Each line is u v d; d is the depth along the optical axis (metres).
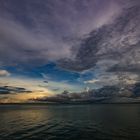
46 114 70.19
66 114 67.69
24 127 34.41
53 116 59.59
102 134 25.52
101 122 39.75
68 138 23.39
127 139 21.91
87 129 30.52
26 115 65.94
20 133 27.56
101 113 68.69
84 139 22.58
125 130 28.41
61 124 38.56
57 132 28.25
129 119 44.72
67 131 28.98
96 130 29.14
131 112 72.19
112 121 41.19
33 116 61.06
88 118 49.69
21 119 50.91
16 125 37.56
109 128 30.80
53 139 23.02
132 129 29.25
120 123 37.16
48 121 44.91
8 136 25.20
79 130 29.66
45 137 24.36
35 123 41.00
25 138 23.75
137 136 23.64
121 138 22.53
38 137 24.39
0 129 31.83
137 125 33.88
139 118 46.69
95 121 42.09
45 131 29.39
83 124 37.41
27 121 45.34
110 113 67.75
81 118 50.50
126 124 35.47
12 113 78.50
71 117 54.34
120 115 57.38
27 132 28.48
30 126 35.91
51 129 31.56
